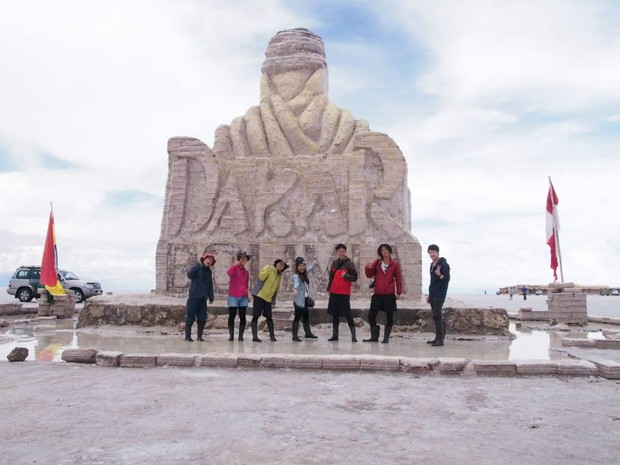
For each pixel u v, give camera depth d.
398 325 12.11
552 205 16.00
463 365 7.03
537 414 5.00
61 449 3.94
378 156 14.20
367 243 13.66
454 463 3.71
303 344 9.94
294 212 14.12
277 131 15.39
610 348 9.72
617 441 4.21
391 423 4.67
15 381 6.29
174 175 14.66
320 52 16.69
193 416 4.81
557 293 15.23
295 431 4.41
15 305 17.72
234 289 10.45
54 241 15.87
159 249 14.38
